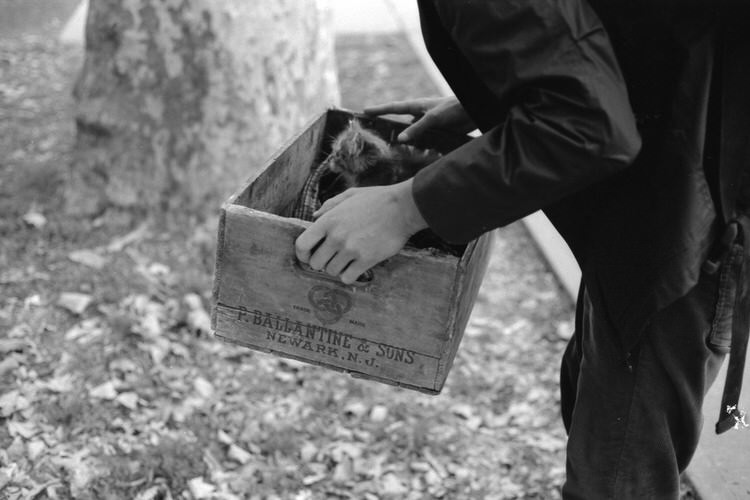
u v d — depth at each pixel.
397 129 2.60
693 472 2.99
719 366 1.98
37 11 7.56
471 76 1.85
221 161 4.36
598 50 1.55
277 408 3.41
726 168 1.72
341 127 2.63
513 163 1.59
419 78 6.89
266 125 4.39
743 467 2.96
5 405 3.21
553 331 4.07
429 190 1.67
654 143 1.72
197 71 4.22
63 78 6.32
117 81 4.29
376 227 1.74
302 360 2.10
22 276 3.97
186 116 4.29
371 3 8.38
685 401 1.90
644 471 1.96
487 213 1.65
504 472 3.22
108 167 4.41
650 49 1.67
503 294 4.36
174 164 4.36
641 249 1.75
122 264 4.12
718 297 1.82
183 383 3.47
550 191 1.59
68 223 4.37
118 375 3.45
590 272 1.84
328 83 4.73
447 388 3.64
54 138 5.38
